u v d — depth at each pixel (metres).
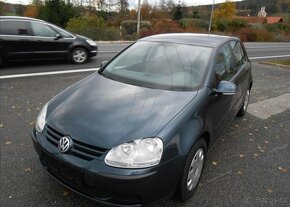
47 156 2.78
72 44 9.61
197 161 3.14
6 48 8.45
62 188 3.17
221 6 50.97
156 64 3.86
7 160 3.63
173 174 2.69
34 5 33.09
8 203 2.92
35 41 8.88
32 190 3.12
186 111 2.96
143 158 2.52
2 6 33.59
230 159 4.06
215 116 3.53
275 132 5.12
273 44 28.45
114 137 2.61
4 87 6.61
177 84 3.48
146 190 2.54
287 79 9.67
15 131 4.41
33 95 6.18
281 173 3.81
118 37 22.41
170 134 2.67
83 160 2.57
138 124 2.74
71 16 26.02
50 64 9.47
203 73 3.57
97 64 9.99
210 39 4.38
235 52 4.90
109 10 41.16
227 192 3.32
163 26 30.48
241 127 5.25
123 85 3.51
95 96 3.25
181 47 4.05
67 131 2.75
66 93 3.45
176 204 3.05
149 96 3.21
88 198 2.66
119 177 2.46
